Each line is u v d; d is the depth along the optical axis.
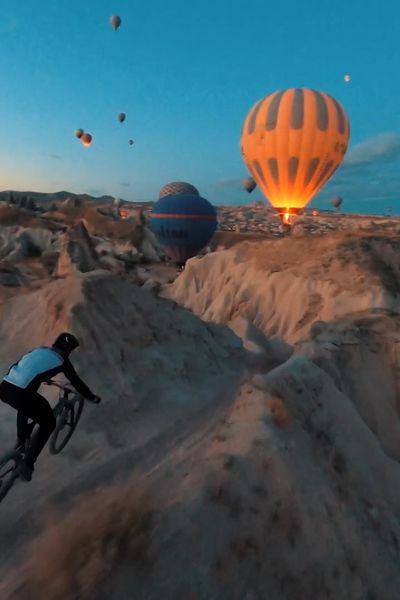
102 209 104.50
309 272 35.38
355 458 6.59
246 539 4.63
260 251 43.09
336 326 20.16
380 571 5.05
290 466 5.34
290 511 5.00
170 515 4.61
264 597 4.32
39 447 5.57
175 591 4.08
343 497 5.59
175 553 4.31
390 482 6.73
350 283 32.19
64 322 10.83
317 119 51.94
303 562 4.70
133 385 10.02
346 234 39.09
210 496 4.85
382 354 18.25
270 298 36.88
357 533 5.23
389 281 31.58
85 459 7.63
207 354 12.82
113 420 8.85
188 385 10.92
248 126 57.09
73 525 4.91
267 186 58.44
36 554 4.80
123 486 5.72
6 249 75.56
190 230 61.06
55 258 70.19
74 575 4.20
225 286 42.09
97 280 12.23
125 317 11.76
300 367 7.34
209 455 5.52
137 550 4.29
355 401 17.02
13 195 113.25
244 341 17.81
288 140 52.94
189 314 14.05
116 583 4.05
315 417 6.72
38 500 6.52
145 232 88.81
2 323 12.30
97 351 10.43
